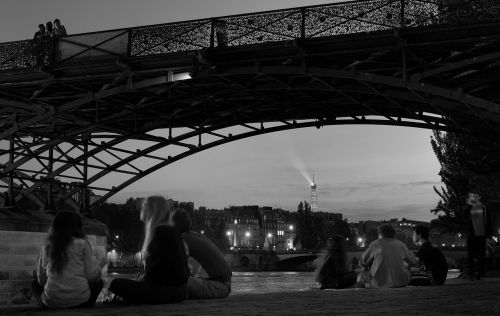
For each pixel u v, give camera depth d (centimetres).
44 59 2367
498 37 1812
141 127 2905
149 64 2203
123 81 2350
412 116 2536
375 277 1196
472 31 1839
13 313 630
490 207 3123
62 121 2797
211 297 793
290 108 2638
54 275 730
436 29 1856
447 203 3825
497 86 2123
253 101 2675
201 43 2153
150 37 2223
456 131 2542
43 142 2702
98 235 2911
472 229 1658
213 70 2141
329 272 1285
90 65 2261
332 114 2716
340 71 2014
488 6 1847
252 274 11538
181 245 750
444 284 1352
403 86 1928
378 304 652
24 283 2539
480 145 3091
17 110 2705
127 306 723
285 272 13275
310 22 2042
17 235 2539
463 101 1839
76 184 2956
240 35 2106
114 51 2273
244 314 538
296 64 2162
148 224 767
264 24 2094
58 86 2427
